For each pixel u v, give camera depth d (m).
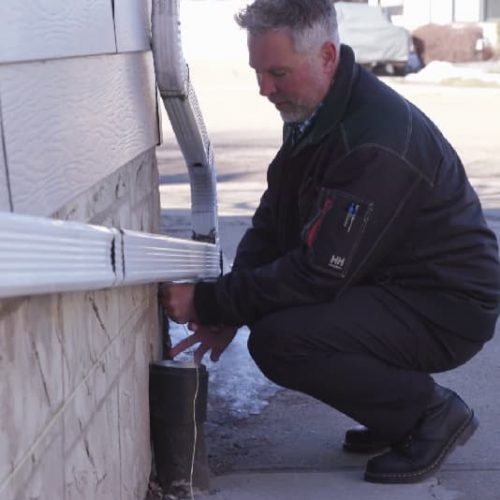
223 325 3.96
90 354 3.03
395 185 3.64
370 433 4.27
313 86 3.65
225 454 4.31
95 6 3.07
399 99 3.77
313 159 3.77
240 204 10.77
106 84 3.22
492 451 4.35
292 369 3.85
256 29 3.64
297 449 4.37
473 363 5.51
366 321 3.82
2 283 2.02
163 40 3.91
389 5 32.56
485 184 12.20
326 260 3.67
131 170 3.69
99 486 3.13
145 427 3.81
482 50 28.22
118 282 2.93
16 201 2.38
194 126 4.35
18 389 2.38
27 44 2.46
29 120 2.48
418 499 3.88
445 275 3.83
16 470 2.36
